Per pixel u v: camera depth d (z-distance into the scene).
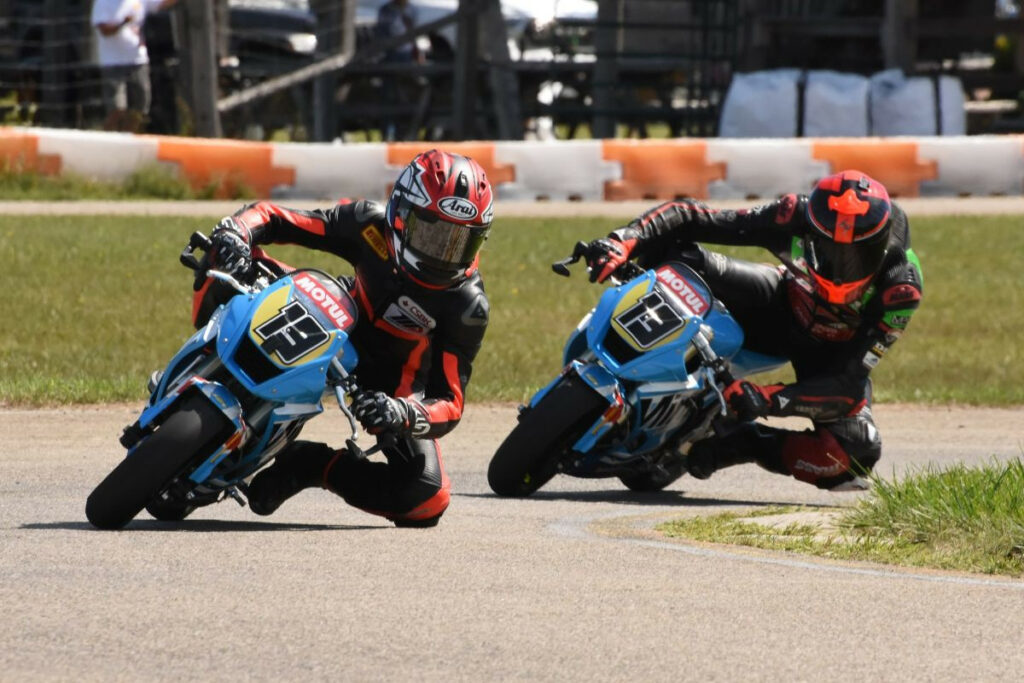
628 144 74.31
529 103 97.31
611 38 93.12
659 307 24.89
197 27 78.25
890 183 76.44
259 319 19.73
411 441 22.14
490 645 14.57
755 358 26.72
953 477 22.36
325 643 14.45
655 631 15.26
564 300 53.00
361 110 94.25
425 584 17.03
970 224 70.12
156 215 66.00
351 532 20.77
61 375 38.19
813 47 96.75
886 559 19.44
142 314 47.09
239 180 72.31
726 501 26.69
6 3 87.56
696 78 103.00
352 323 20.12
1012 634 15.62
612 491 27.61
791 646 14.89
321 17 90.50
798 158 74.88
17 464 26.69
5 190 69.75
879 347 25.67
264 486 21.89
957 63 99.44
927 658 14.66
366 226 21.14
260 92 85.56
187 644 14.27
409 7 96.62
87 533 19.62
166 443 19.50
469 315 21.20
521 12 106.69
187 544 19.00
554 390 25.27
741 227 25.72
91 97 85.06
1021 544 19.42
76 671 13.38
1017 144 77.19
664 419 25.33
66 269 53.16
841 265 24.41
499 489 25.44
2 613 15.07
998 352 47.38
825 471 26.28
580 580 17.52
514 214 70.00
